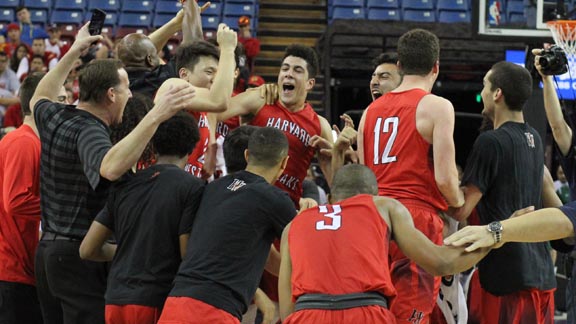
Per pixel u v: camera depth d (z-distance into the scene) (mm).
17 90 11250
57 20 15109
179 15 5645
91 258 4043
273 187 3895
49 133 4172
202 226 3789
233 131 4246
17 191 4512
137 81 5023
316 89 13672
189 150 4086
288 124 5082
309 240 3568
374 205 3654
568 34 5566
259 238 3801
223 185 3910
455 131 8305
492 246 3525
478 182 4383
